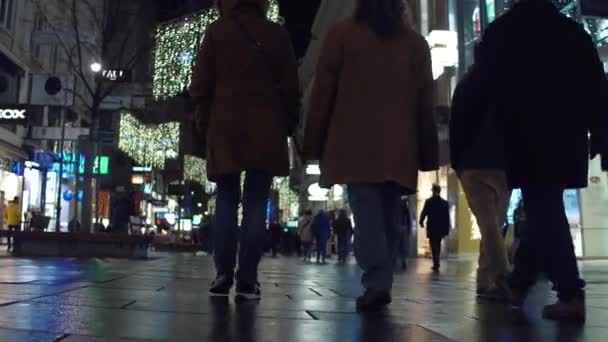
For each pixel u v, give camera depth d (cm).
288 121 478
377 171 390
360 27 415
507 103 400
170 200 5856
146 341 252
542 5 411
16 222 2323
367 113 400
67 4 2522
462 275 1065
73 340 244
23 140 2884
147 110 2450
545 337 300
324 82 414
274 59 466
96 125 1670
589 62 404
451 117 502
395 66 409
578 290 377
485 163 532
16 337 246
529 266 438
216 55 464
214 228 484
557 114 388
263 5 480
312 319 346
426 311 414
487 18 1970
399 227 418
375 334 294
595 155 407
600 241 1680
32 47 2898
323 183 407
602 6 1051
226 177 472
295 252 3506
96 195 2350
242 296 448
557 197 388
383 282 397
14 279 594
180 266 1149
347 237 1922
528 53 399
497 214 542
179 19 1936
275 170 452
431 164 423
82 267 912
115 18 1741
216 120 454
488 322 357
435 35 2203
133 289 517
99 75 1691
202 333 282
